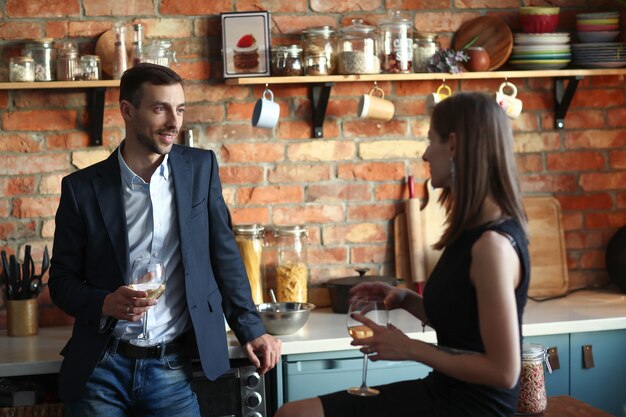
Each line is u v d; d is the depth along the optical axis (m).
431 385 2.38
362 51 3.71
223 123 3.89
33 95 3.76
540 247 4.12
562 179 4.16
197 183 3.03
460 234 2.24
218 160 3.91
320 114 3.89
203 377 3.29
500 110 2.25
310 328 3.57
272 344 3.18
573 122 4.15
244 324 3.16
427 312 2.34
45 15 3.75
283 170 3.96
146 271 2.68
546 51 3.88
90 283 2.95
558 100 4.09
